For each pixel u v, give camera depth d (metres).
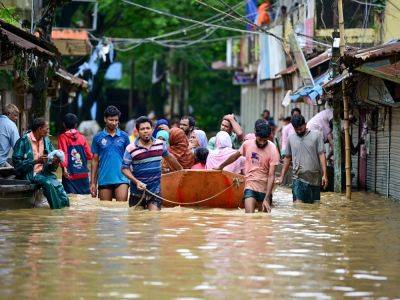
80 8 89.31
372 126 48.03
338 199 43.06
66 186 42.06
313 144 39.56
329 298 20.78
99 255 25.48
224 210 37.44
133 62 126.88
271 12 85.19
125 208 36.81
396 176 43.88
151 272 23.19
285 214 36.03
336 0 57.53
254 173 36.03
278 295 20.92
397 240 29.27
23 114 54.94
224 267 23.95
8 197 35.56
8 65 42.66
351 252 26.73
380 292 21.47
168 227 31.28
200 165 40.34
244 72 104.38
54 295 20.67
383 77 39.22
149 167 35.47
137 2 92.50
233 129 43.12
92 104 92.56
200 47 108.44
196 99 130.00
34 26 55.06
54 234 29.41
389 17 59.19
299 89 58.78
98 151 39.53
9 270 23.30
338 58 49.22
